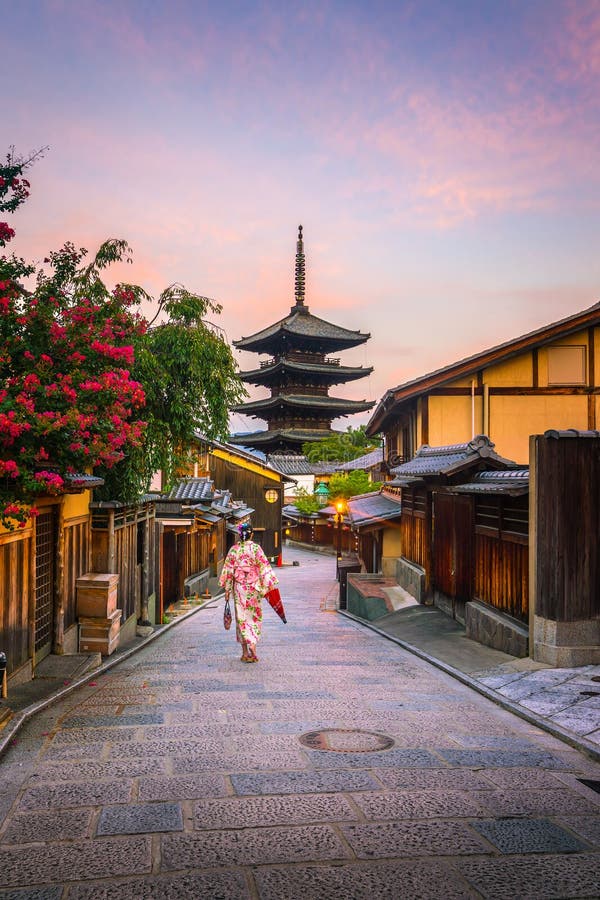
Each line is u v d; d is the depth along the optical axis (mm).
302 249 72625
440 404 18703
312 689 7164
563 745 5242
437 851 3289
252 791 4059
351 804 3861
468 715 6113
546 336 18203
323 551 51312
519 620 8992
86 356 6629
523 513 8977
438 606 13875
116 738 5230
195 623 15844
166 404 11805
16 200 6301
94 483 8391
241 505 33375
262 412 69625
